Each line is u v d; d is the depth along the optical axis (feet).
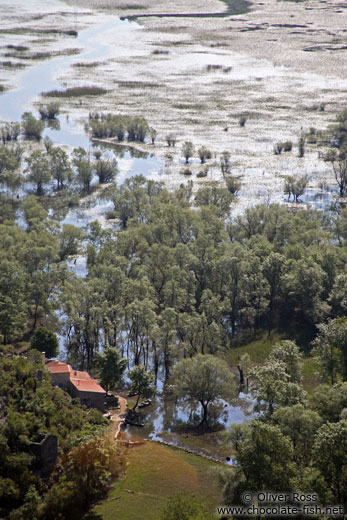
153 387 504.43
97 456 375.86
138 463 415.44
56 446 386.11
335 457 334.85
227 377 489.26
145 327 559.38
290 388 419.95
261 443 345.51
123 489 381.81
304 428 373.20
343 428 339.36
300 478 340.18
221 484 367.25
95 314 564.71
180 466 413.39
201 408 511.40
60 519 346.54
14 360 468.34
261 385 448.65
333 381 490.49
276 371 448.65
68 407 450.30
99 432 406.62
